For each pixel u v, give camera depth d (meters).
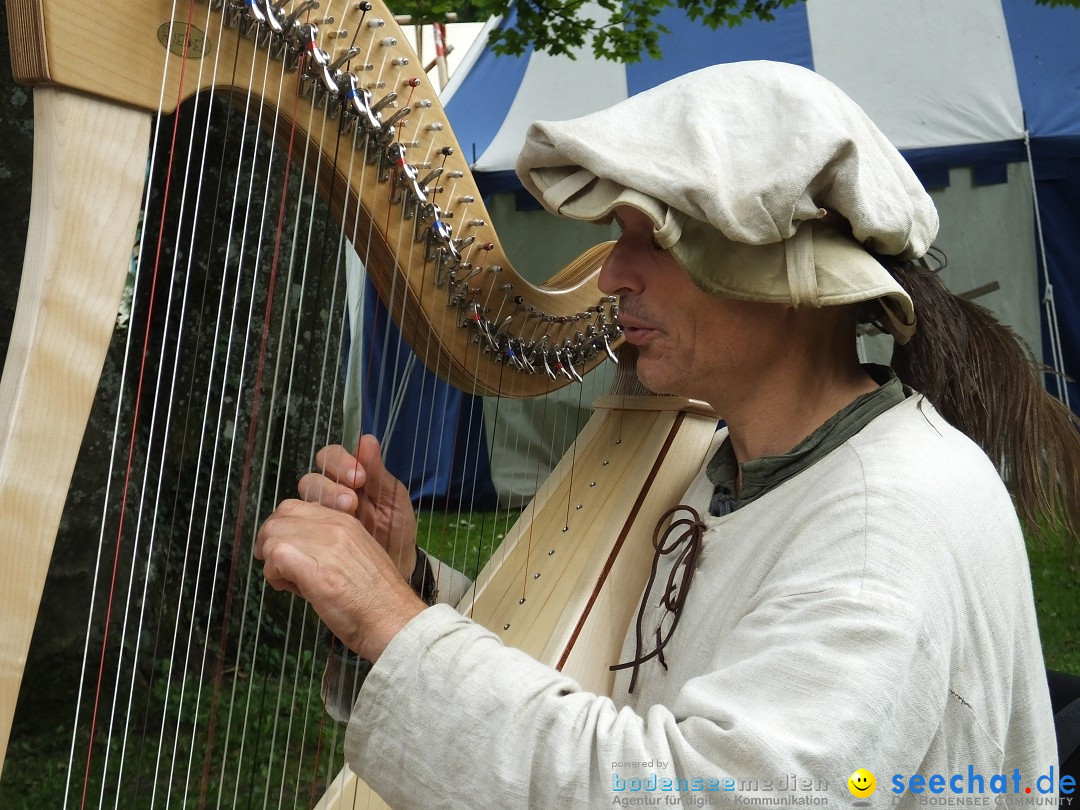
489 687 0.91
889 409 1.11
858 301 1.08
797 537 1.00
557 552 1.40
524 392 1.45
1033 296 5.36
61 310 0.74
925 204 1.15
